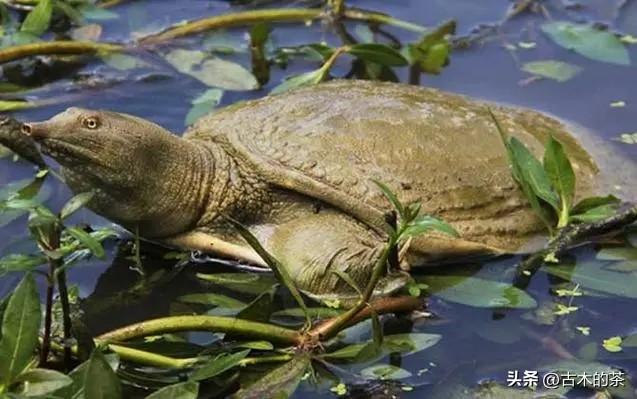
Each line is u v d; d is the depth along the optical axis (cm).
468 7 1134
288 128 802
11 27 1066
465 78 1014
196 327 688
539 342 716
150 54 1043
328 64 975
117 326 734
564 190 788
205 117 855
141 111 955
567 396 667
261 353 695
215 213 799
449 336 721
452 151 794
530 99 974
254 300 722
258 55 1038
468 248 773
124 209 784
